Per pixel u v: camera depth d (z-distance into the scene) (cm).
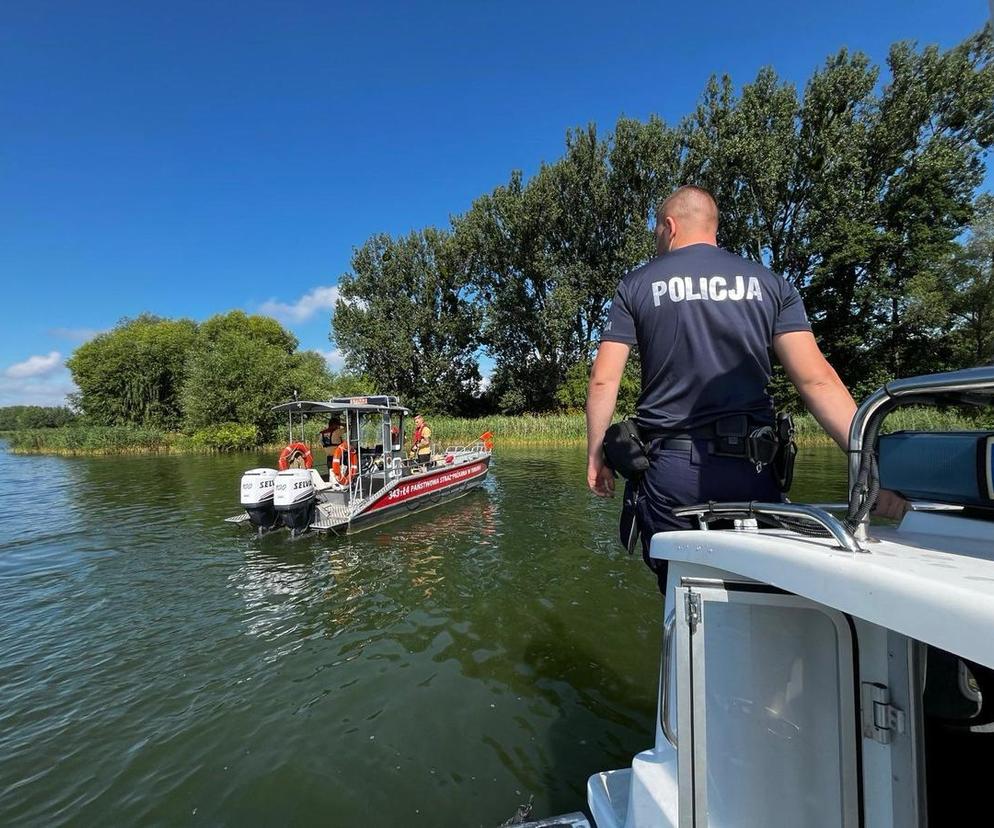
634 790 157
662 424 174
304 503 876
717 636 130
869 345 2755
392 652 482
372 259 3800
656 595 595
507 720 378
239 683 441
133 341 3919
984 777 147
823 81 2630
